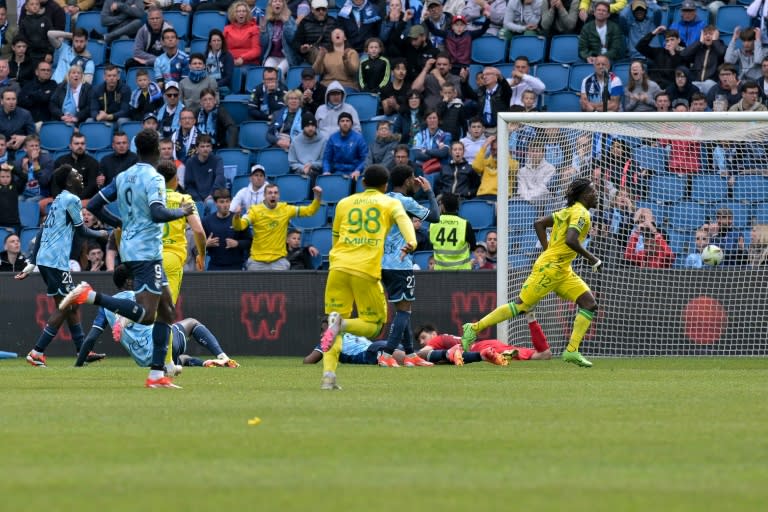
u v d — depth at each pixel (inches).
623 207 2588.6
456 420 1129.4
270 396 1401.3
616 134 2524.6
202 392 1470.2
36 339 2726.4
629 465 852.6
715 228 2581.2
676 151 2600.9
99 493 739.4
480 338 2593.5
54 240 2228.1
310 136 3125.0
